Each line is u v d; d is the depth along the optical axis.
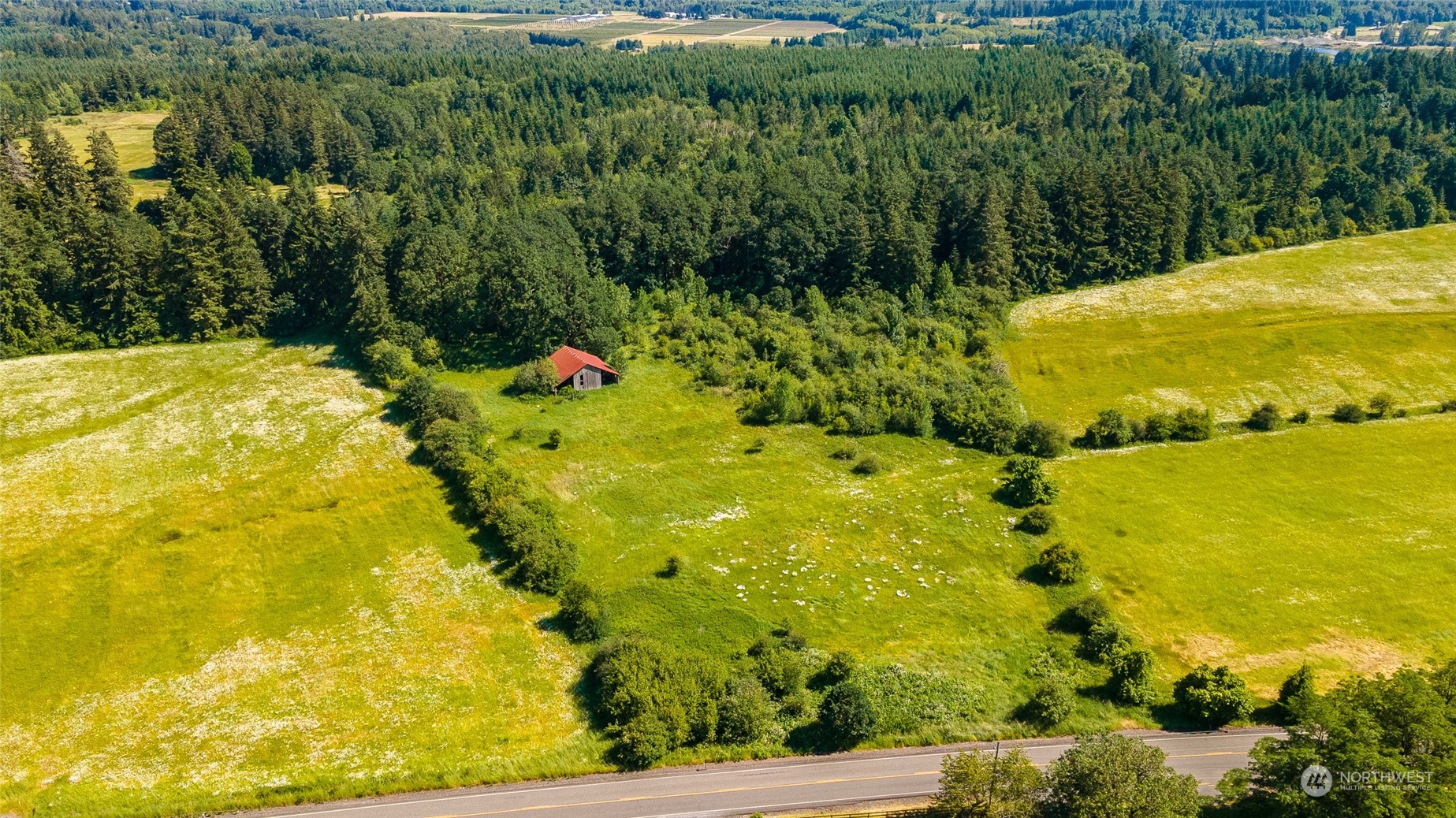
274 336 98.06
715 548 62.34
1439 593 56.50
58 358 90.25
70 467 72.19
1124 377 91.81
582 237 107.69
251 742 46.78
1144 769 37.41
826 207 108.00
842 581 58.91
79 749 46.53
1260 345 95.62
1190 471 72.38
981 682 49.66
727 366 90.62
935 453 76.38
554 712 48.66
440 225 101.31
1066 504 67.44
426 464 72.88
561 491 69.25
